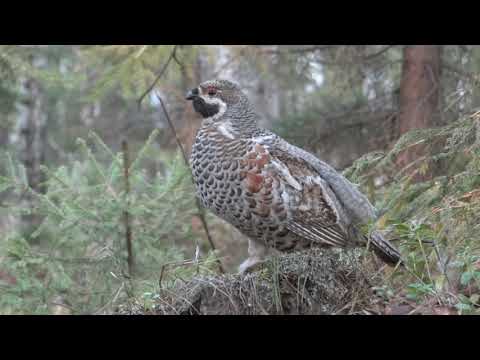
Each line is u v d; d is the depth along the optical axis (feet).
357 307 11.85
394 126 25.35
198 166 14.06
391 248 13.73
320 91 34.24
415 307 11.69
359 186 17.87
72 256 17.87
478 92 19.31
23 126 44.32
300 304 11.93
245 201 13.41
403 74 24.56
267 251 14.51
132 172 18.43
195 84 28.63
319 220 13.51
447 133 15.39
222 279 12.19
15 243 16.99
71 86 26.58
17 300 16.70
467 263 11.90
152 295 12.63
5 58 25.08
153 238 18.37
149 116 40.98
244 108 14.48
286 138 26.91
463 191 14.38
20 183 17.72
